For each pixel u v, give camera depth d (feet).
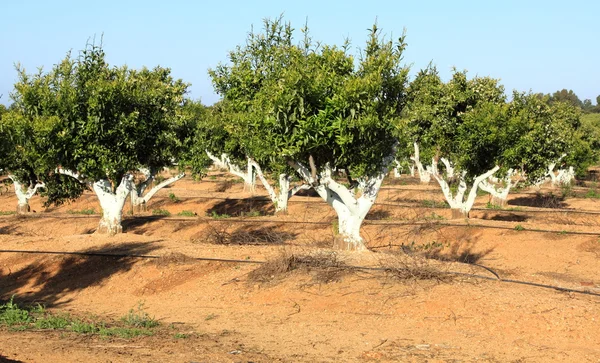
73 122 56.49
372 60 48.06
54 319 40.14
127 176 66.90
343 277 45.60
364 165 49.19
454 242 72.49
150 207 116.57
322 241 65.92
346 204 51.90
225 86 63.31
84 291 52.13
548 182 168.55
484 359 31.14
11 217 99.66
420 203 111.45
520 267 62.44
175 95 81.61
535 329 35.29
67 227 92.53
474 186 80.69
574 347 32.76
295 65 47.67
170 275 52.19
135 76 71.92
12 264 58.65
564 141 90.99
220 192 129.39
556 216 92.32
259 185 150.00
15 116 54.54
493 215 94.17
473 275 44.83
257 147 49.57
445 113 75.87
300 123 45.01
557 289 42.09
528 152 82.74
